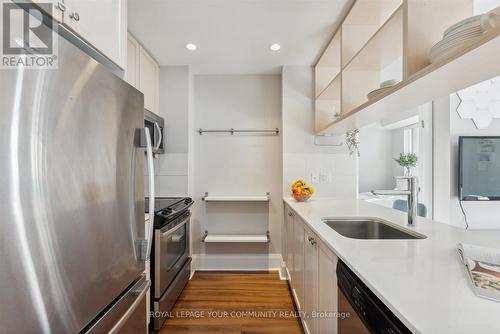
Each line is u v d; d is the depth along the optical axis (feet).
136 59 7.38
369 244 3.59
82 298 2.57
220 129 10.07
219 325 6.37
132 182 3.66
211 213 10.00
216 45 7.68
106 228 3.01
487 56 2.73
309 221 5.16
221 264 9.89
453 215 7.50
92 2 3.28
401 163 11.40
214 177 10.07
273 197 9.98
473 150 7.31
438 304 1.98
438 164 7.97
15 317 1.92
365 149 15.80
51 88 2.24
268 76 10.06
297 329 6.20
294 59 8.68
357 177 9.20
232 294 7.92
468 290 2.21
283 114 9.24
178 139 9.32
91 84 2.76
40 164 2.12
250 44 7.63
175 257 7.38
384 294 2.14
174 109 9.32
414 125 13.62
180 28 6.74
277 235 9.91
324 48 7.87
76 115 2.53
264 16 6.21
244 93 10.08
